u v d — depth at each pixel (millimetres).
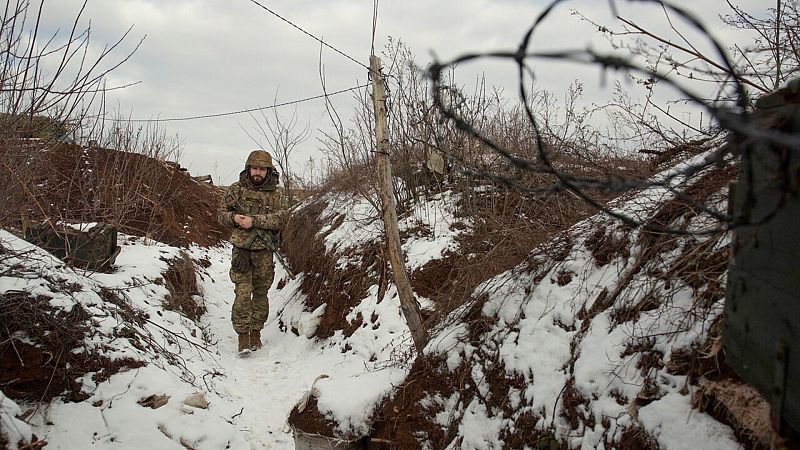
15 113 4184
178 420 4109
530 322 3588
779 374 1429
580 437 2816
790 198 1366
